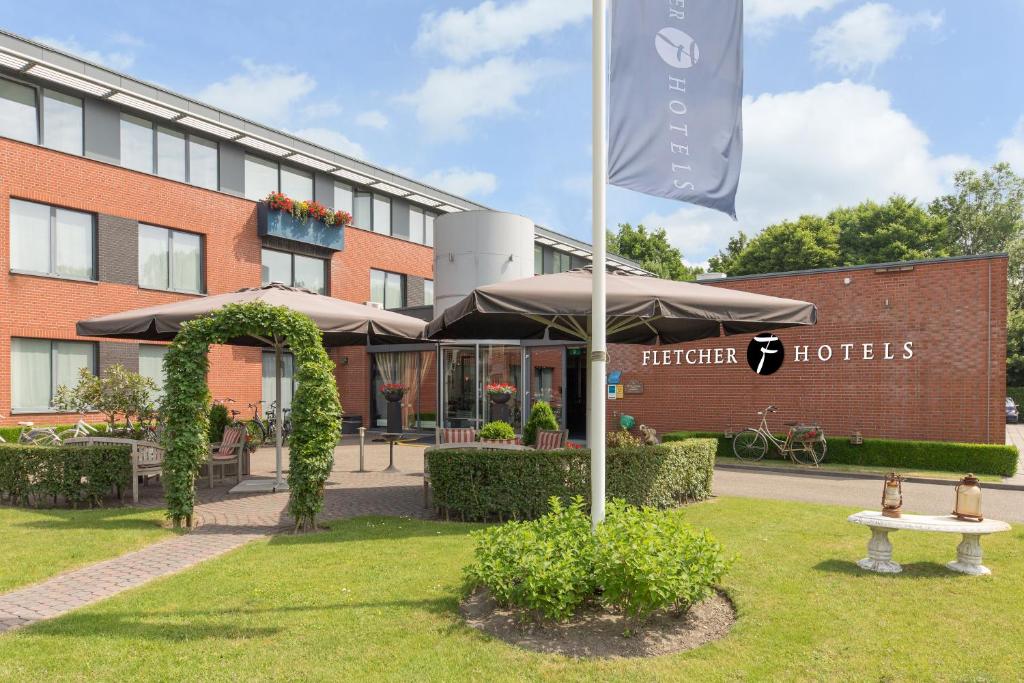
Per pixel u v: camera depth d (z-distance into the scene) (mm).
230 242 20797
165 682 3736
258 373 21469
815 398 16047
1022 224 51531
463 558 6238
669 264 55594
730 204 6668
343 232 23922
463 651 4145
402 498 9828
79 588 5461
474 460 8016
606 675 3826
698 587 4551
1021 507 9906
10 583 5527
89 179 17453
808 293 16203
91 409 15836
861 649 4184
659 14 6422
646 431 12039
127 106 18234
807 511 8766
